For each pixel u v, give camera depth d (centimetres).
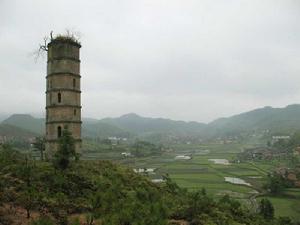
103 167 8144
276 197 15388
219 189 16800
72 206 5622
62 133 7444
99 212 4753
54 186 6166
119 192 6244
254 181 19525
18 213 4875
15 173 6197
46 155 8188
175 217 6381
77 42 8412
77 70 8388
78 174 6894
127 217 4378
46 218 4281
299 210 12962
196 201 7181
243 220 7838
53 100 8131
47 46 8400
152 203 5456
